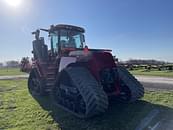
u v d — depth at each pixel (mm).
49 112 6590
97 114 5750
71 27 8695
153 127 5141
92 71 6324
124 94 7051
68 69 6426
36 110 6883
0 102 8125
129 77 7113
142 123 5402
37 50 9344
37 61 9266
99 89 5758
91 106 5473
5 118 6152
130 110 6469
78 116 5930
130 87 6828
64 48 7680
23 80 16953
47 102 7887
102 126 5332
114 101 7391
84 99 5555
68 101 6727
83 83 5777
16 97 9055
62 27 8492
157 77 17578
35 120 5945
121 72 7109
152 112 6230
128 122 5508
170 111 6293
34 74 9797
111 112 6328
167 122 5426
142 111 6332
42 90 8633
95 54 6438
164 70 26797
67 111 6543
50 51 8859
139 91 6898
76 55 6691
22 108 7195
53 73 7773
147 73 22547
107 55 6586
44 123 5688
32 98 8703
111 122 5555
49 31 8820
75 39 8867
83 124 5527
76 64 6777
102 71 6379
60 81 7180
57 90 7418
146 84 12227
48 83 8047
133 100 6887
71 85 6578
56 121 5809
